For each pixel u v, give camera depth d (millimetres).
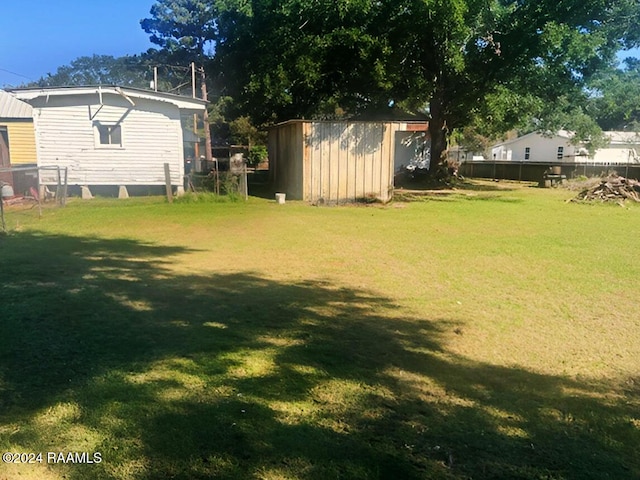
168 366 3391
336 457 2428
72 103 15008
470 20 17344
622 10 19344
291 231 9625
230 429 2633
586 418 2920
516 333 4340
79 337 3875
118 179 15508
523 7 18609
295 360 3584
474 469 2387
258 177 23906
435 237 9336
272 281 5887
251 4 21359
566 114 26672
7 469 2254
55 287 5293
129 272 6086
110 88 14867
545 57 18797
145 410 2793
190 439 2525
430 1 15805
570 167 28281
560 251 8164
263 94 21375
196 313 4574
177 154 16000
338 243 8492
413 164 32531
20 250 7270
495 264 7129
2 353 3533
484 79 20250
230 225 10203
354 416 2836
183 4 36312
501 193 20719
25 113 18750
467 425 2791
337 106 26000
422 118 26656
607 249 8391
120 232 9156
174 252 7430
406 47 18922
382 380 3320
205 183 16125
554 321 4684
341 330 4270
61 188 13977
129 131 15508
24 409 2768
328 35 18625
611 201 16297
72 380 3141
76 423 2645
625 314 4938
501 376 3463
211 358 3555
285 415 2807
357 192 15258
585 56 18297
